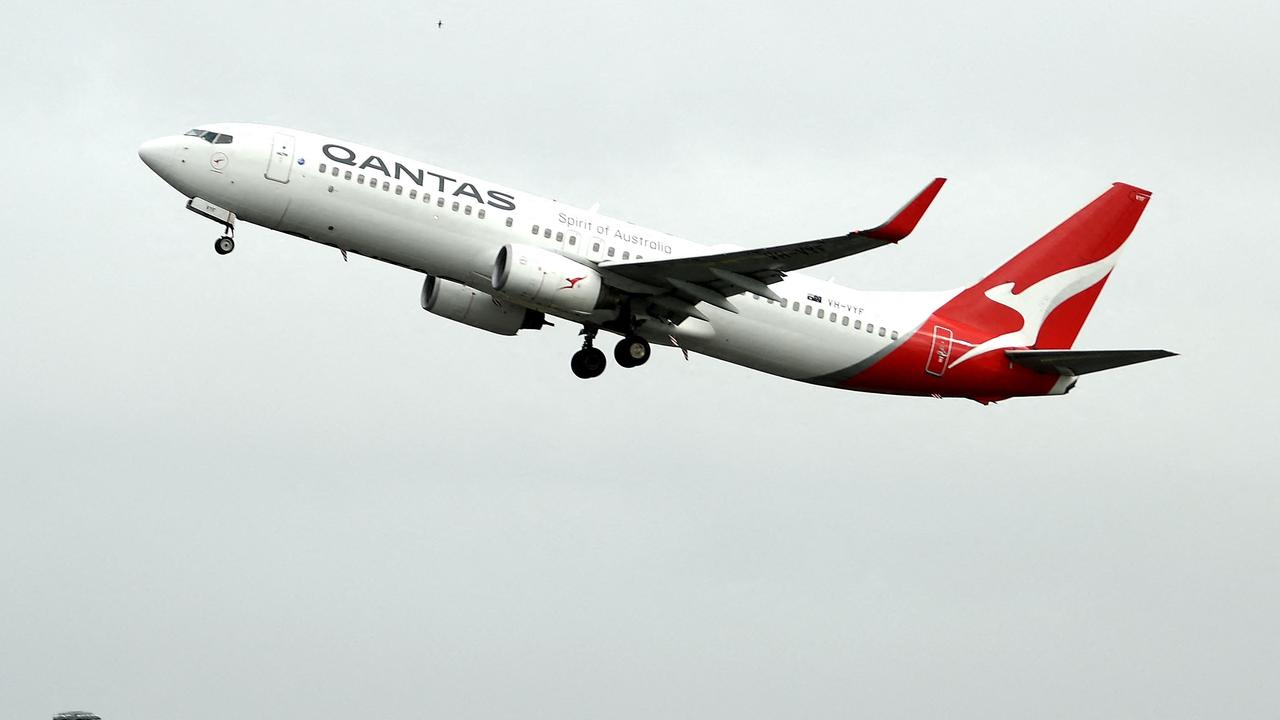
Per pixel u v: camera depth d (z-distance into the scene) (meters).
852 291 172.38
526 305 159.12
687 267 156.00
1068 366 176.88
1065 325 182.00
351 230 154.75
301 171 152.50
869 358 171.75
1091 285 182.62
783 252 150.25
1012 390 179.12
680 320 165.50
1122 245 183.62
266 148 152.25
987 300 178.88
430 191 155.62
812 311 168.25
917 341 173.50
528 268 154.25
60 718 133.12
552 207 161.38
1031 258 181.00
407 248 156.50
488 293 160.62
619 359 167.88
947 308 177.12
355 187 153.50
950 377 175.88
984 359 176.38
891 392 177.38
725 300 162.50
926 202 140.75
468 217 156.50
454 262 157.88
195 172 151.00
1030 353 175.38
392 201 154.38
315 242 158.50
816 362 170.38
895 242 144.00
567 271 156.00
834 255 150.12
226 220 154.12
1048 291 181.00
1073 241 182.00
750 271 156.50
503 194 159.62
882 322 171.88
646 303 163.75
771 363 170.25
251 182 151.62
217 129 153.12
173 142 151.62
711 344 167.50
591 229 161.62
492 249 157.50
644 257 162.75
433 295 173.75
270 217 153.62
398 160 156.62
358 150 155.62
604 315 163.88
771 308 166.75
